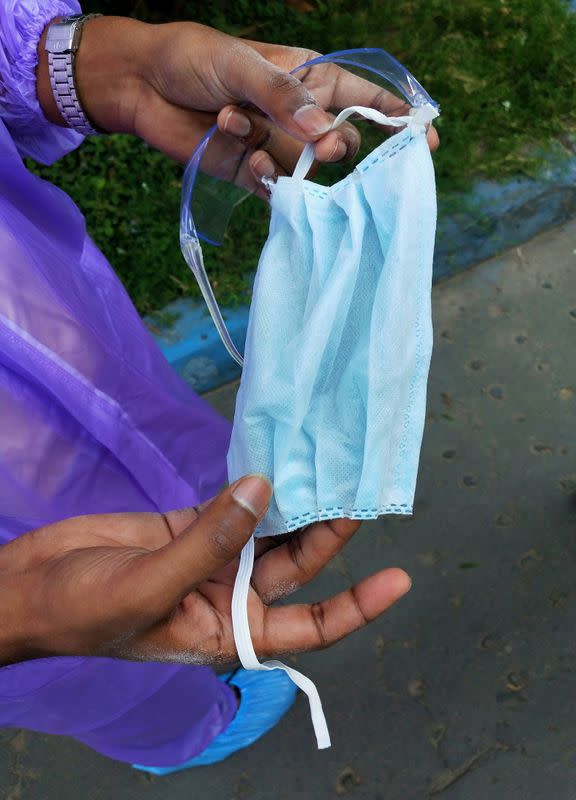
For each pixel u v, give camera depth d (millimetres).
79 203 1018
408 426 400
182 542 317
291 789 771
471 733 775
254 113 440
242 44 439
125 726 602
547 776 748
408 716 789
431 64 1137
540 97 1113
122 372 491
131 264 999
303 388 381
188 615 360
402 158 375
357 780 768
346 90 430
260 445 394
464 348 1002
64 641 344
